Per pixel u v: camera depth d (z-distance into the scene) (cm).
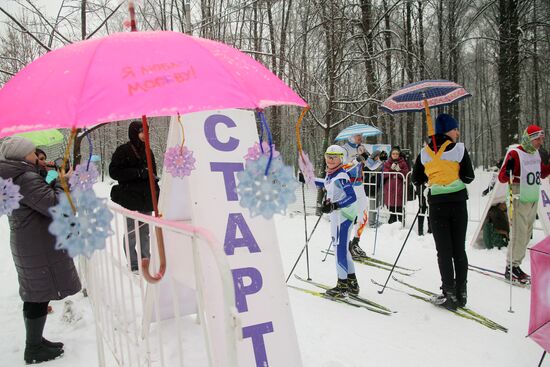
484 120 4506
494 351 323
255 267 259
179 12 892
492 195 608
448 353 320
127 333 234
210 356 161
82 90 105
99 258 276
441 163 398
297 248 663
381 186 826
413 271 537
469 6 1719
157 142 1403
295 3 1084
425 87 425
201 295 158
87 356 306
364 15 1005
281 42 998
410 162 981
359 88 1124
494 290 461
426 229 790
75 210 116
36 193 281
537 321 254
